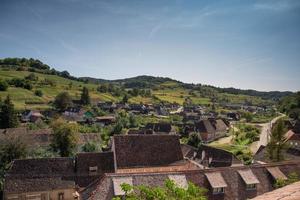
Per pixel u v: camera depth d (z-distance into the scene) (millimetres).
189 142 105375
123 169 48406
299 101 188375
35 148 73250
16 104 166625
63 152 72375
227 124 160375
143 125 146625
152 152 50844
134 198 18031
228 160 66938
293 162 38000
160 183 31016
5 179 48719
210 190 32469
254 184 34125
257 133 135250
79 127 120125
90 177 51250
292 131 104250
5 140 64000
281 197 7898
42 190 45250
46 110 164875
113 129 119000
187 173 32938
